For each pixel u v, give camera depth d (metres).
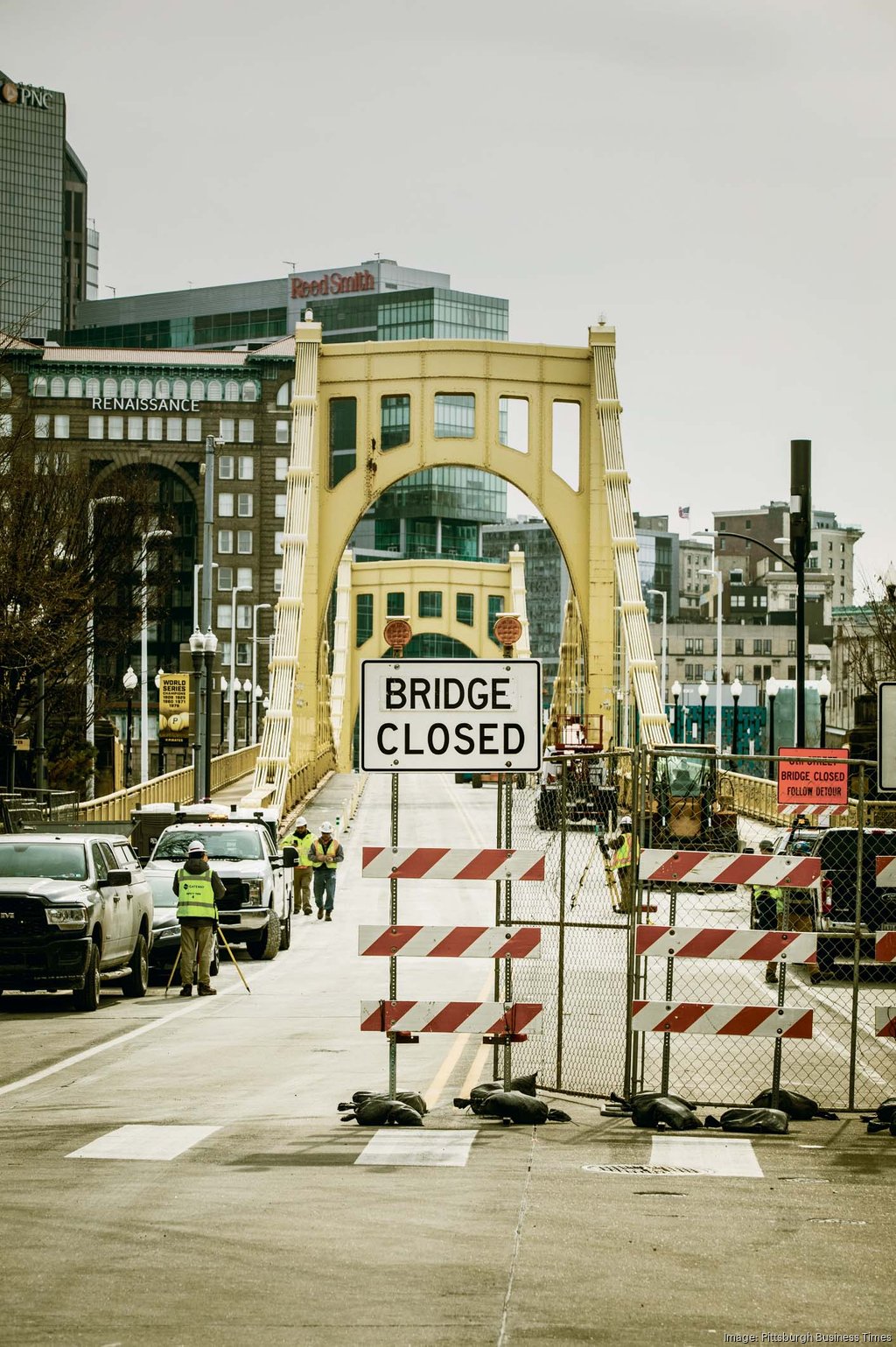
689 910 49.00
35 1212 18.34
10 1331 13.80
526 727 25.88
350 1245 16.83
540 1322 14.07
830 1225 18.05
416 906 79.94
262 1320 14.12
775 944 26.08
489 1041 25.41
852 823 62.03
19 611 87.56
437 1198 19.28
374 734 25.77
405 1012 25.39
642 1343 13.50
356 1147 22.86
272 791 132.88
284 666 155.25
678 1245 16.97
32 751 102.00
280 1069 31.20
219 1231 17.47
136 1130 24.08
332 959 58.19
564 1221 18.08
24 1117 25.45
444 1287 15.24
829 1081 30.36
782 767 46.34
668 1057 26.72
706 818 57.31
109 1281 15.41
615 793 32.72
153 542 134.25
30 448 92.75
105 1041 35.75
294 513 164.62
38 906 40.44
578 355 174.00
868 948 46.06
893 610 116.69
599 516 171.12
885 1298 14.98
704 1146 23.58
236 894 56.28
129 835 76.00
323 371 172.62
